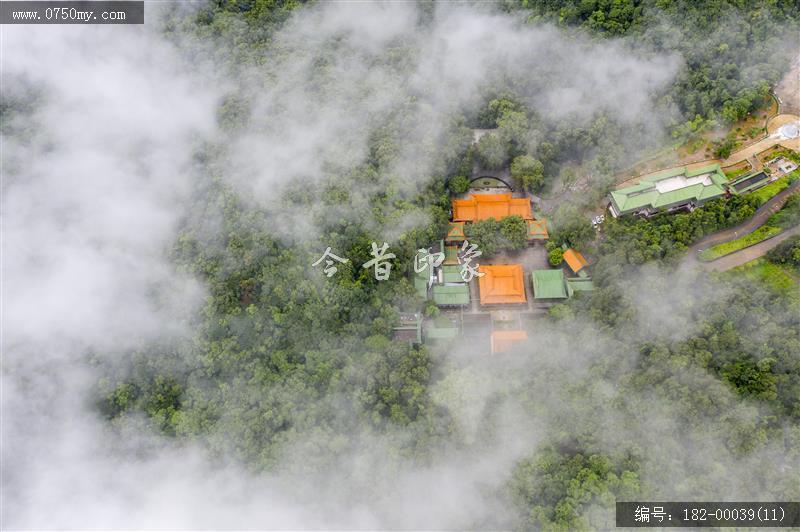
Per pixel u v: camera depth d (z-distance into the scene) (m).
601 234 96.75
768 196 94.56
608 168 98.56
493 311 94.44
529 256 99.19
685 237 90.06
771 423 70.38
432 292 95.81
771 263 89.31
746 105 98.75
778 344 75.69
